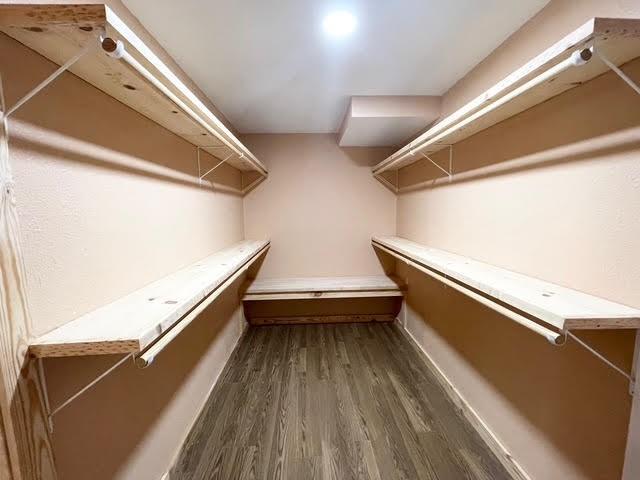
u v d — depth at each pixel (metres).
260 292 2.79
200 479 1.36
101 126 0.95
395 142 2.85
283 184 3.05
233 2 1.10
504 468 1.40
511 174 1.33
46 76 0.74
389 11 1.17
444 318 2.10
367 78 1.79
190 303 0.99
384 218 3.15
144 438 1.19
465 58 1.55
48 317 0.73
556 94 1.07
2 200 0.62
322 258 3.16
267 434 1.62
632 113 0.83
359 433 1.62
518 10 1.17
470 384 1.74
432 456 1.47
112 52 0.64
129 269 1.09
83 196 0.87
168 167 1.41
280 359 2.45
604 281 0.91
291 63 1.58
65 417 0.78
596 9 0.91
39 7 0.58
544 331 0.83
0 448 0.62
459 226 1.80
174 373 1.47
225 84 1.83
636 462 0.84
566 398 1.08
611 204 0.89
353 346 2.68
